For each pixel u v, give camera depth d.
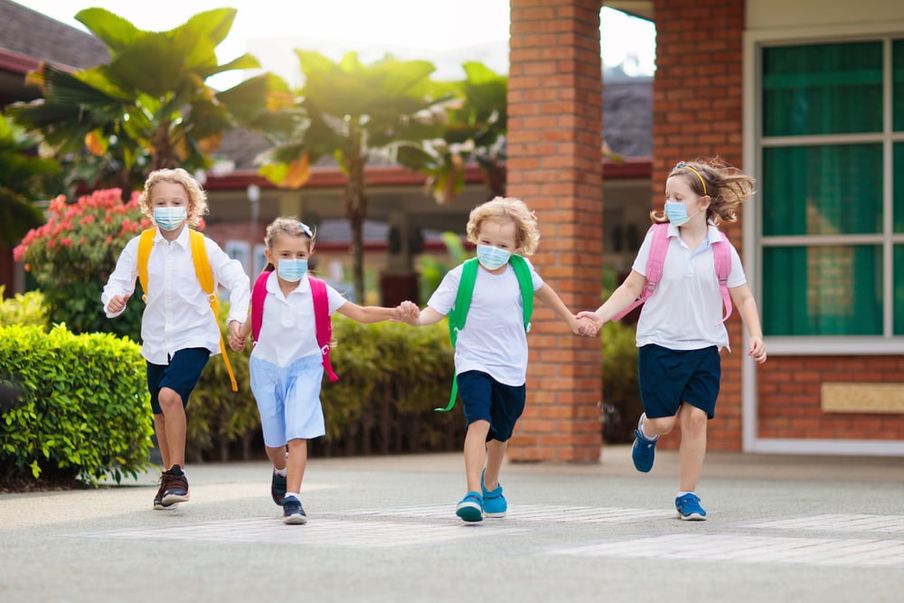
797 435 17.23
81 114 24.28
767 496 11.33
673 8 17.75
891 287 16.98
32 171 24.69
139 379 12.32
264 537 7.97
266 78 24.62
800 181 17.38
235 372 17.38
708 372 9.16
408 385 20.16
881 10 16.88
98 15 23.06
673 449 18.08
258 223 47.97
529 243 8.93
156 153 24.52
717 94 17.59
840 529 8.65
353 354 18.89
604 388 23.92
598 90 15.88
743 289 9.23
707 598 5.80
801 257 17.34
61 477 12.18
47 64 23.62
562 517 9.30
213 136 25.75
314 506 10.13
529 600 5.73
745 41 17.44
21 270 27.42
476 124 29.34
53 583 6.19
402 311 8.84
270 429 9.11
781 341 17.30
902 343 16.81
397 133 28.53
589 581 6.26
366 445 19.55
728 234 17.50
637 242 34.06
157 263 9.68
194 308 9.70
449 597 5.80
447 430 21.09
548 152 15.44
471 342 8.88
